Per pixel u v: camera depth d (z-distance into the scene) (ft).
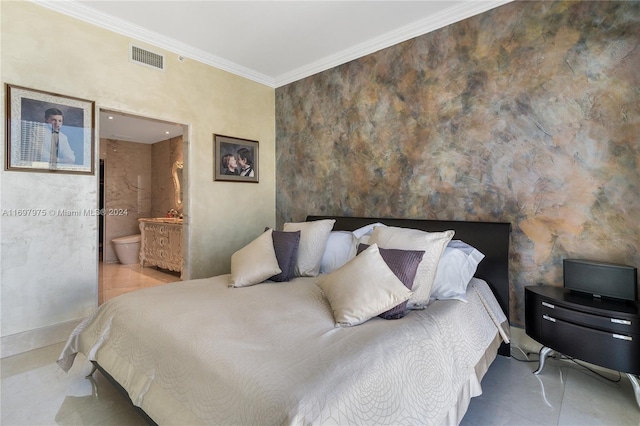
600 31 6.89
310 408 3.12
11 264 7.75
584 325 6.12
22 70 7.84
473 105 8.75
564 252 7.46
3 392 6.25
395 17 9.30
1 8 7.53
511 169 8.16
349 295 5.38
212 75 12.00
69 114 8.59
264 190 13.99
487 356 6.34
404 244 6.88
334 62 11.86
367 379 3.68
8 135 7.66
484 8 8.44
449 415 4.58
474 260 7.51
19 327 7.88
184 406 4.00
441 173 9.41
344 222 11.28
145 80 10.14
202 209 11.79
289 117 13.78
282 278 8.06
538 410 5.70
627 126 6.63
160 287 7.27
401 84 10.20
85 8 8.66
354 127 11.50
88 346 6.18
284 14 9.11
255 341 4.45
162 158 20.89
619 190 6.76
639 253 6.56
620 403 5.87
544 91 7.63
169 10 8.85
